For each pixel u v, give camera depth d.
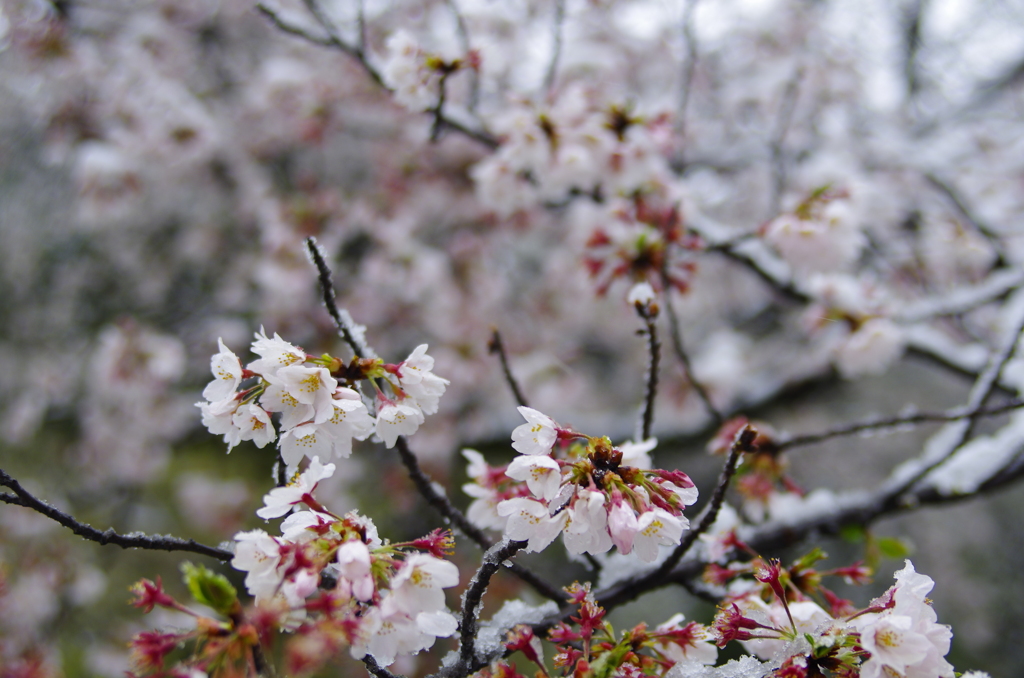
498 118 3.66
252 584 1.34
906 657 1.38
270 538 1.37
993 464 3.19
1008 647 7.01
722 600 2.14
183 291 7.42
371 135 6.23
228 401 1.52
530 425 1.51
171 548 1.62
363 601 1.35
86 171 4.85
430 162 5.92
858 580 1.93
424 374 1.64
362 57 3.67
